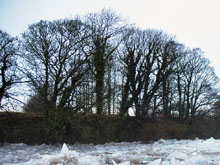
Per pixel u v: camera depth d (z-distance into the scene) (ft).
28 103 63.10
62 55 66.23
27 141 63.52
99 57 70.18
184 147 39.86
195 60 117.91
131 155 30.94
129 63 93.04
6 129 62.08
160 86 97.30
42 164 23.79
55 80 65.05
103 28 75.72
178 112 114.32
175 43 102.01
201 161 23.20
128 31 89.04
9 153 42.01
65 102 64.08
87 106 66.90
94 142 72.74
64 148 26.63
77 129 67.56
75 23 68.44
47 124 62.39
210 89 119.34
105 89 69.87
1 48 58.59
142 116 91.91
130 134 84.33
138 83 93.81
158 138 90.07
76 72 66.49
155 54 96.07
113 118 82.28
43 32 64.69
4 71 58.34
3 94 57.31
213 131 115.44
